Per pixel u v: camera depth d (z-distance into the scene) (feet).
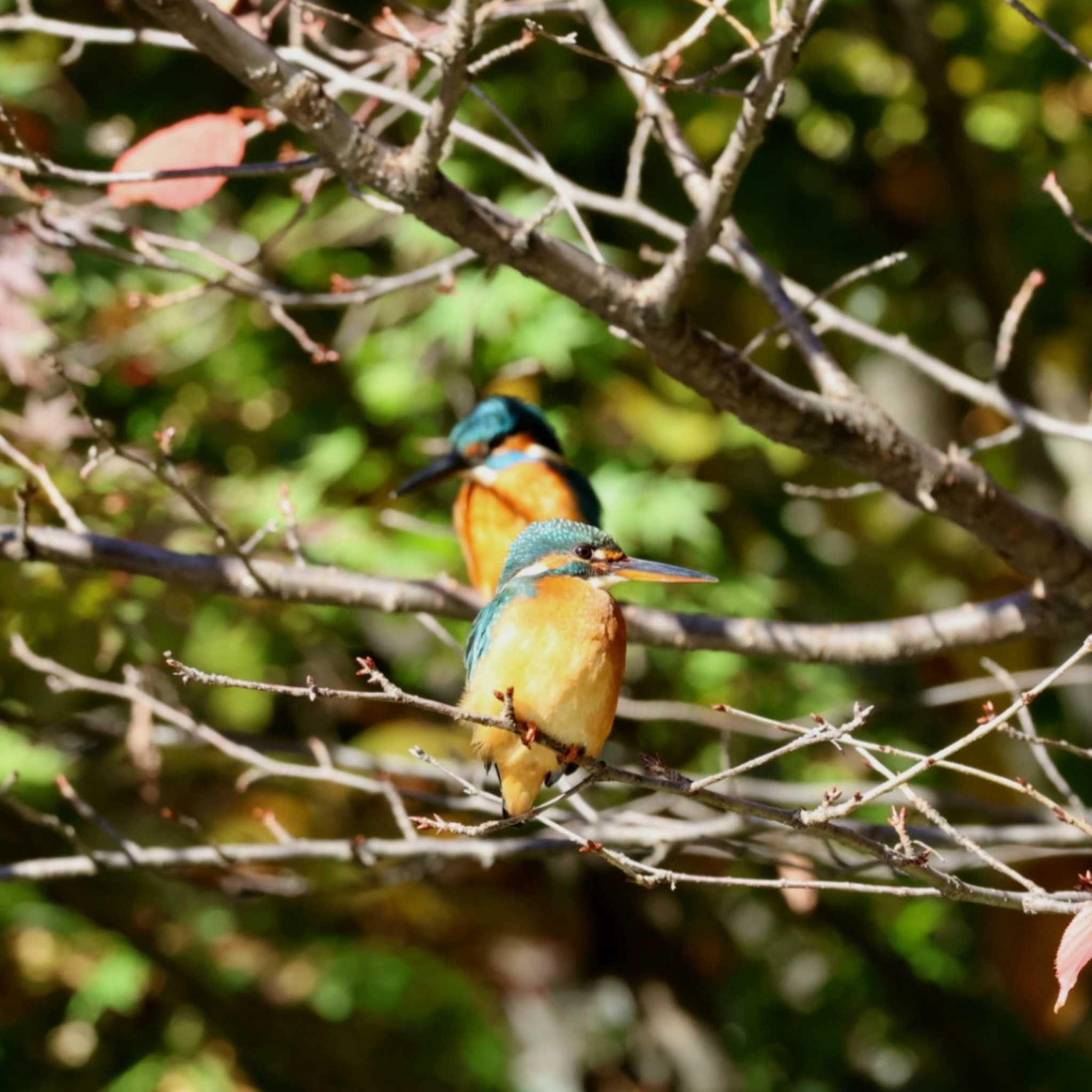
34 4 40.37
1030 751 43.09
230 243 40.73
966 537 46.73
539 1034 52.85
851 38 45.96
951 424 49.44
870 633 26.48
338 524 34.45
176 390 41.01
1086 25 45.27
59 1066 44.75
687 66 40.11
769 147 44.37
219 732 31.91
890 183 46.09
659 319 21.56
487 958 46.09
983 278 44.21
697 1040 47.26
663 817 28.63
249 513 36.65
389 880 29.60
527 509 31.07
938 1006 44.96
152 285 39.78
